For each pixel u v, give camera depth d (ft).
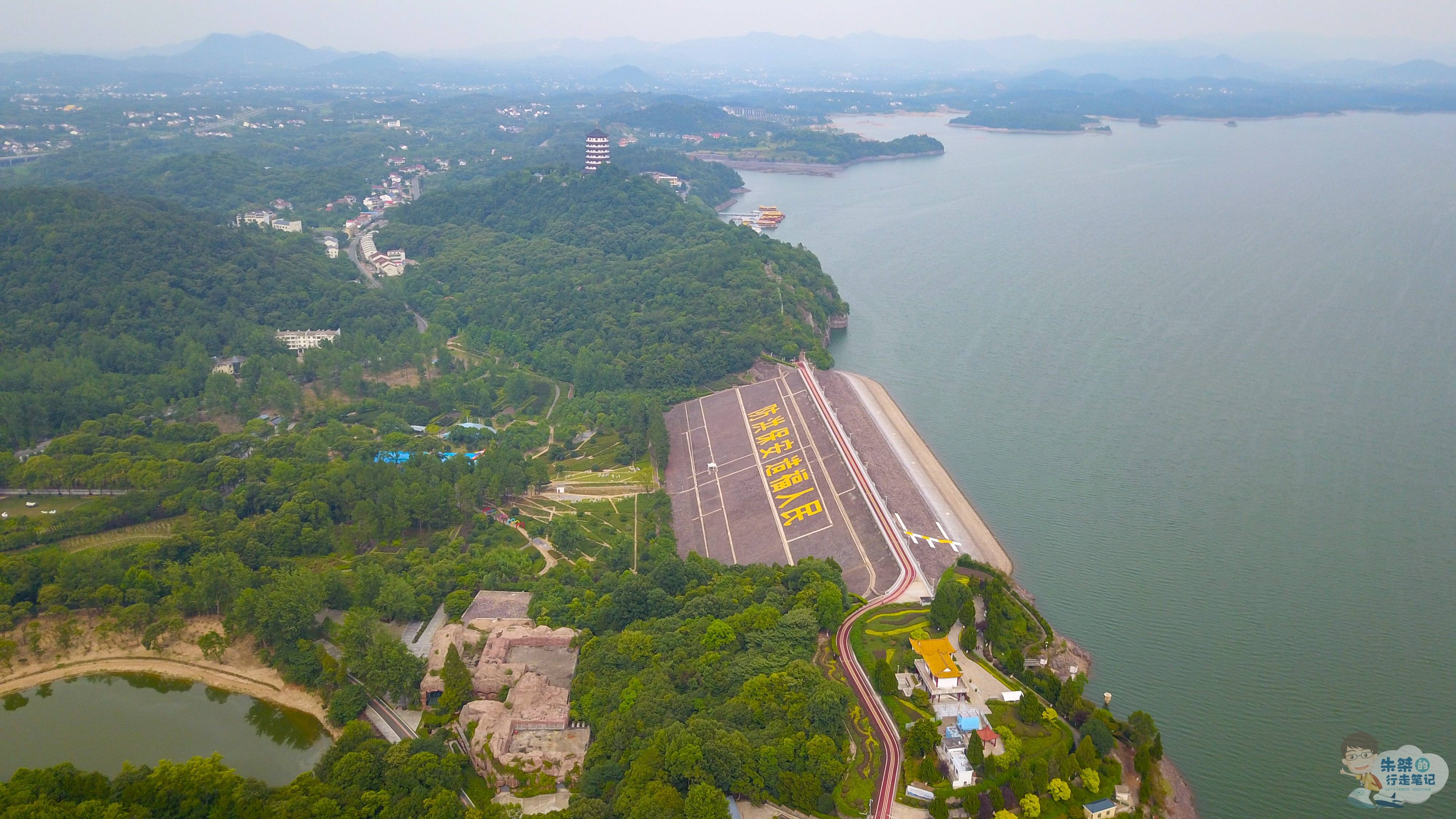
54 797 631.56
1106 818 621.72
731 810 613.11
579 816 596.29
